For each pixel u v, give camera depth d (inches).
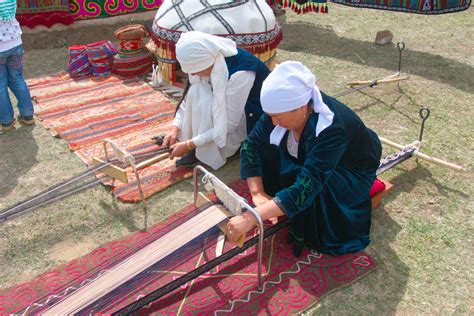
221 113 132.5
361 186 109.5
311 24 284.4
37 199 116.3
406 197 132.9
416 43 252.4
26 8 243.1
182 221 102.6
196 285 104.3
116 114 178.4
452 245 116.7
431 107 183.2
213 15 171.3
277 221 117.6
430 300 102.0
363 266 109.0
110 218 126.3
